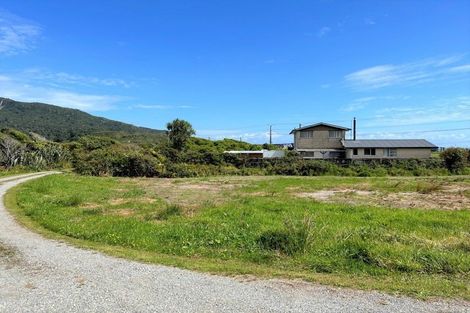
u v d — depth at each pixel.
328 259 6.64
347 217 11.23
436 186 20.95
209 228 9.16
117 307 4.40
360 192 19.61
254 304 4.48
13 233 9.20
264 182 26.39
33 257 6.82
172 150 47.91
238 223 9.95
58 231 9.38
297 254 6.97
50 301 4.61
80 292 4.92
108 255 6.98
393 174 37.22
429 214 11.74
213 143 73.69
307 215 10.23
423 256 6.50
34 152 44.78
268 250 7.32
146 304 4.49
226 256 7.06
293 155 52.12
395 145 52.97
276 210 12.80
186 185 24.48
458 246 7.31
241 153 59.25
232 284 5.26
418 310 4.30
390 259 6.36
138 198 16.80
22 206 13.57
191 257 7.05
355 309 4.33
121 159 35.84
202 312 4.25
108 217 11.17
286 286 5.18
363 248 6.95
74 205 14.07
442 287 5.16
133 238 8.30
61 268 6.09
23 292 4.94
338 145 56.44
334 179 29.95
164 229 9.18
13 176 31.08
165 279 5.48
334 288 5.11
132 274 5.75
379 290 5.02
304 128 56.72
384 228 9.50
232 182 26.89
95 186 22.41
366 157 52.47
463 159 39.59
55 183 22.50
